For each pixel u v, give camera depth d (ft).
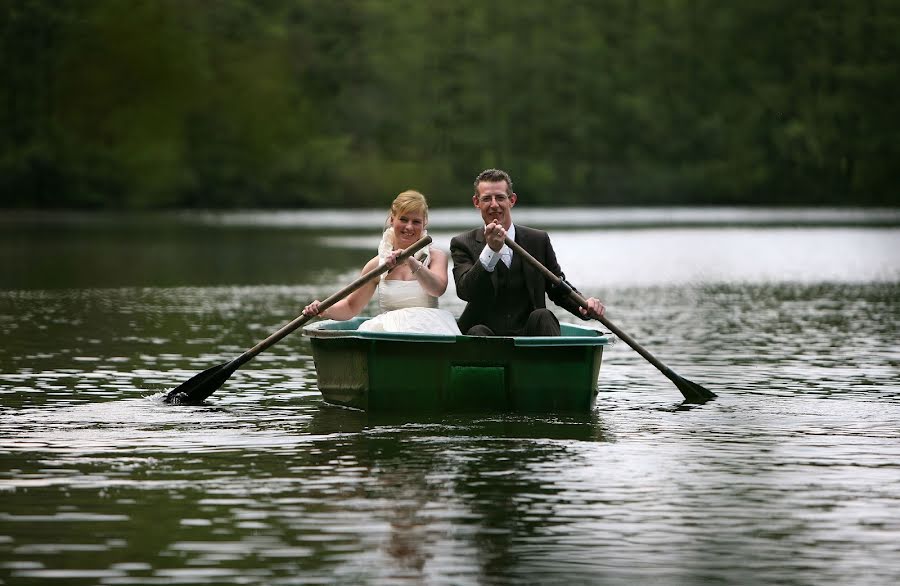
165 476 54.03
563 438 63.00
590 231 377.71
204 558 42.19
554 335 73.10
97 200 549.54
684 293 166.50
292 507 48.70
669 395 78.43
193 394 74.54
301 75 622.95
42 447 60.44
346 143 621.31
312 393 78.54
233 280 185.16
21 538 44.50
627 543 44.11
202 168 582.35
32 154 533.96
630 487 52.13
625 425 66.95
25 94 542.16
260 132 592.19
